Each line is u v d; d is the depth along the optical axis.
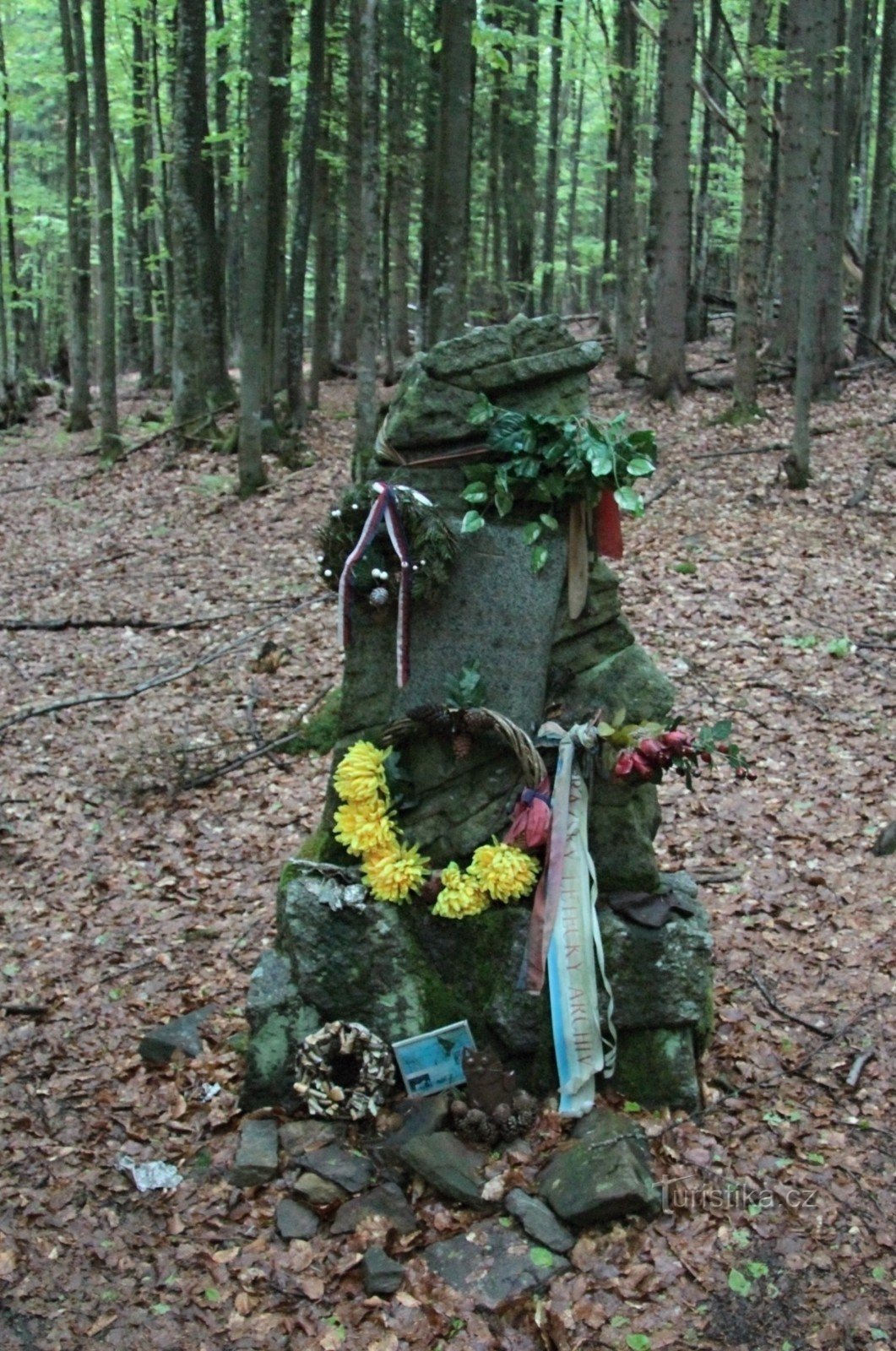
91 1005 5.91
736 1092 4.88
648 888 4.81
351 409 20.20
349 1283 4.10
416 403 4.69
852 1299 3.94
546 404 4.73
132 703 9.67
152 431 20.20
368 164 12.09
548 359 4.67
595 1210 4.17
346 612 4.80
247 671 10.02
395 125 20.27
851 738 8.04
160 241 27.59
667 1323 3.88
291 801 7.93
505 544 4.72
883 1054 5.12
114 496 16.88
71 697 9.99
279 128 17.05
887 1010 5.42
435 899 4.75
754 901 6.36
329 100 19.92
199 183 18.23
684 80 16.78
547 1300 3.96
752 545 11.80
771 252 23.45
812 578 10.83
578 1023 4.59
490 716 4.61
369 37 11.81
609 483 4.61
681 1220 4.25
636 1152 4.43
